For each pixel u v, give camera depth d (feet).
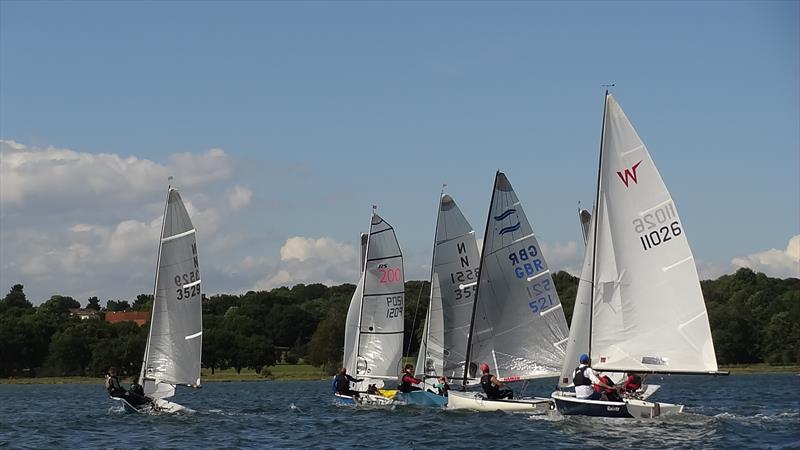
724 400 192.44
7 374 429.38
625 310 106.63
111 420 142.10
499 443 100.83
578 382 110.83
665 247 105.81
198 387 142.82
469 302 154.92
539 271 135.64
